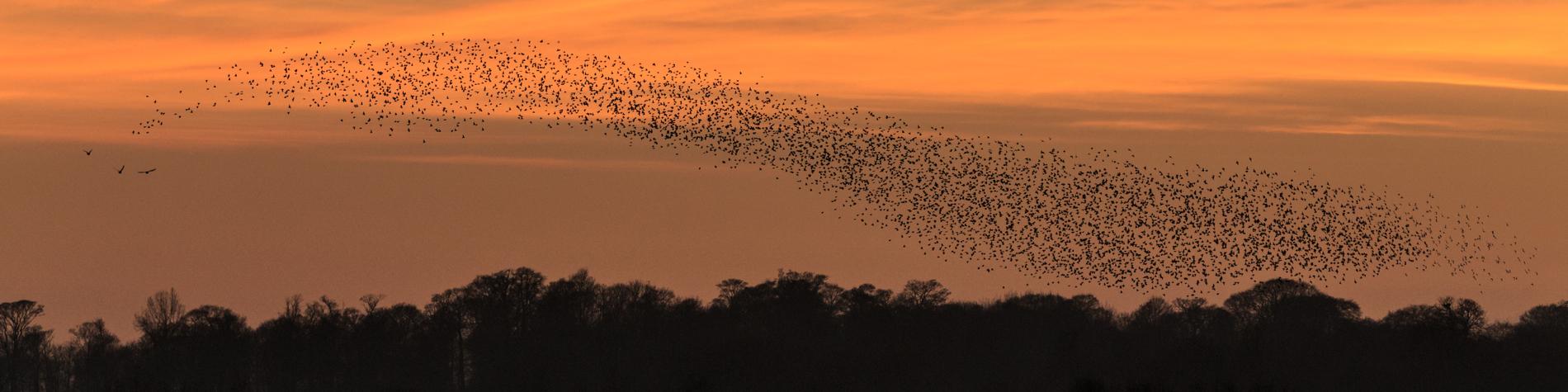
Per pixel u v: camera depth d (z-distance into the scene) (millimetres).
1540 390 136375
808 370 141875
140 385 159375
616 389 142875
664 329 159625
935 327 153375
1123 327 166125
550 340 157125
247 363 164375
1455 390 135875
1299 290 167375
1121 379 139000
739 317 167750
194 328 169875
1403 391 134875
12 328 180250
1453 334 142000
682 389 140625
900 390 140000
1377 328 152750
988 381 141500
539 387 148625
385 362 161000
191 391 159125
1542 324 159375
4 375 172500
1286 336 152875
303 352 162000
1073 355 145875
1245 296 170875
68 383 173500
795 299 171000
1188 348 143875
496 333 162125
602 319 166000
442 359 162000
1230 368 140000
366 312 173375
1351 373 138250
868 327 157250
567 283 171625
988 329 151375
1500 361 139625
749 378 141125
